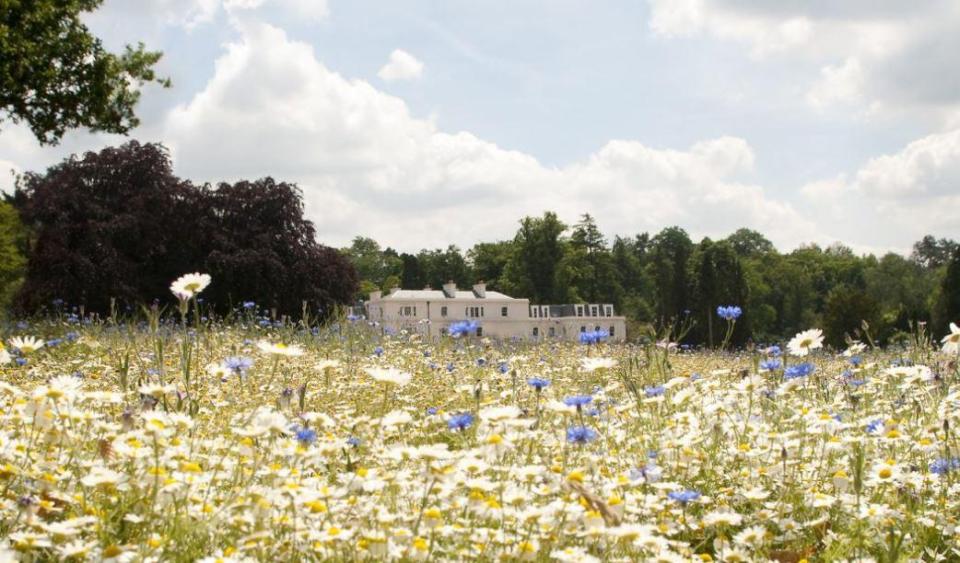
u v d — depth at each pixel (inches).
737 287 3016.7
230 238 1583.4
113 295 1430.9
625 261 5054.1
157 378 228.1
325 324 537.6
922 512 160.9
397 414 159.2
